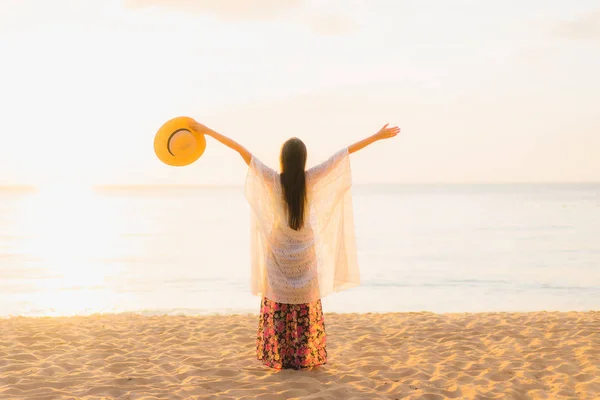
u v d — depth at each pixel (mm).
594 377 5160
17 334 7176
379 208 91250
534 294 16922
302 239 5148
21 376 5172
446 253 29500
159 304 15016
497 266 24062
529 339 6812
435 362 5828
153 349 6406
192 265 24859
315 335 5320
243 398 4488
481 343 6664
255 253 5367
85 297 16281
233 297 16312
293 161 5070
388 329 7523
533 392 4785
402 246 33469
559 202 116625
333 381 4977
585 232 43688
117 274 21938
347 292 17188
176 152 5090
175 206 109312
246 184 5176
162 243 36344
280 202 5102
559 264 24641
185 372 5305
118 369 5504
